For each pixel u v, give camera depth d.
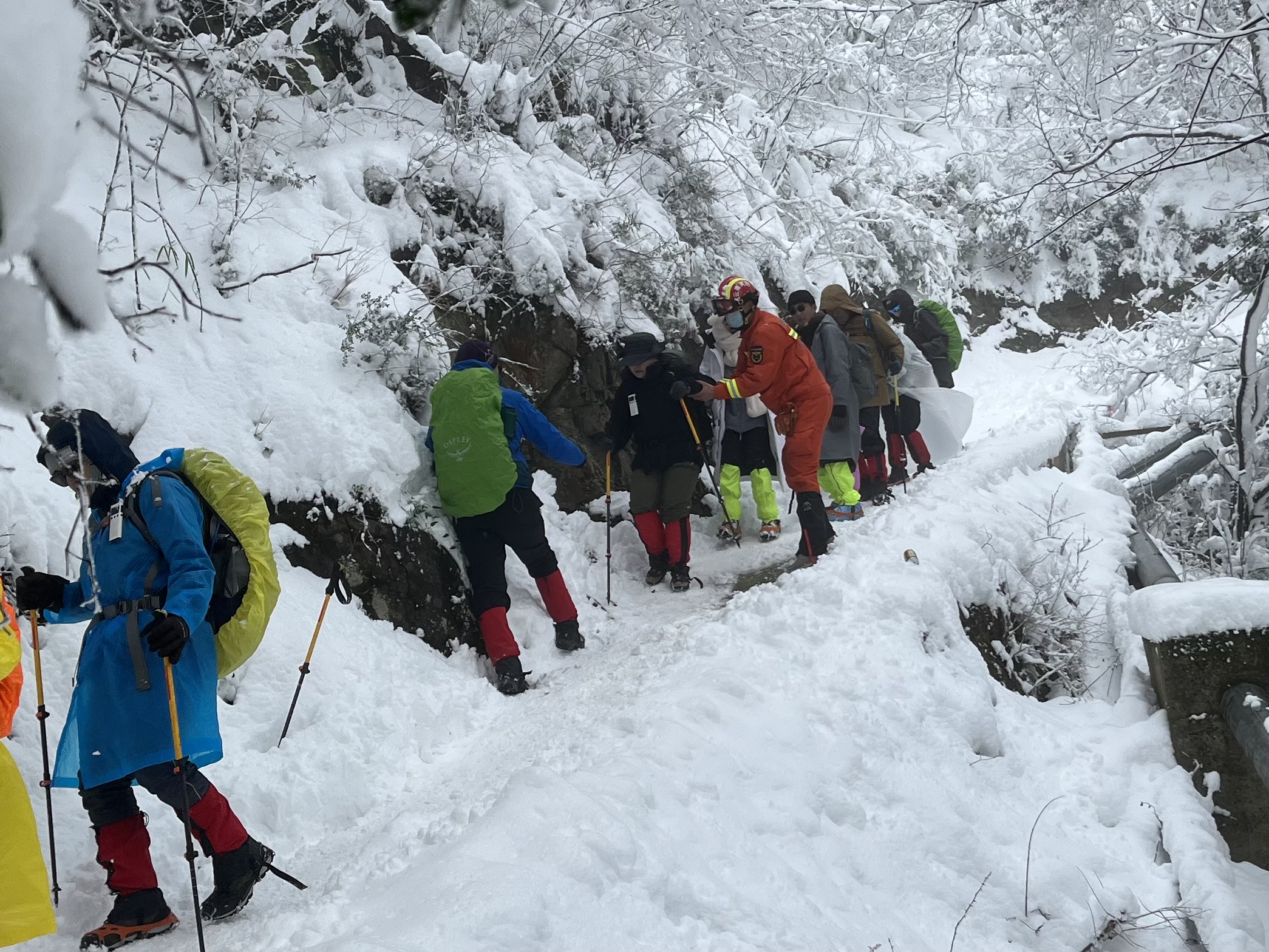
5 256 0.66
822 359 7.77
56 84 0.64
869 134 14.07
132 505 3.38
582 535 7.37
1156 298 15.23
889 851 4.00
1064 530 7.25
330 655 5.04
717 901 3.29
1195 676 5.03
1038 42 13.54
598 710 4.82
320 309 6.20
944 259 14.47
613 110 9.99
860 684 4.69
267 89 7.45
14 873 3.00
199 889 3.71
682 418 7.04
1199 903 4.06
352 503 5.61
